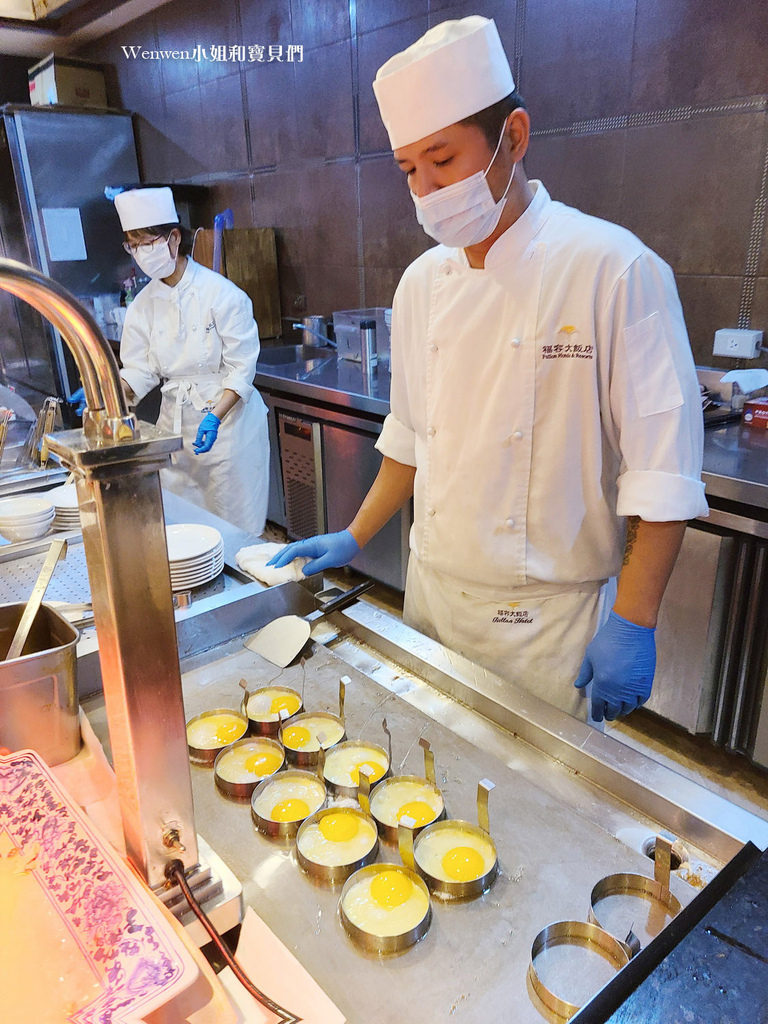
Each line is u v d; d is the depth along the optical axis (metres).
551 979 0.66
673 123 2.45
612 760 0.90
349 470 3.18
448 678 1.08
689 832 0.81
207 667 1.19
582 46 2.62
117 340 4.42
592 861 0.79
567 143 2.77
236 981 0.67
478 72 1.08
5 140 4.46
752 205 2.33
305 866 0.79
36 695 0.91
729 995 0.58
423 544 1.47
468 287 1.29
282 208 4.20
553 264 1.21
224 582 1.46
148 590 0.60
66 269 4.63
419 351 1.43
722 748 2.32
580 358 1.20
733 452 2.11
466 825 0.82
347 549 1.46
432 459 1.41
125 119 4.79
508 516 1.32
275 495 3.78
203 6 4.21
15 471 2.08
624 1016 0.57
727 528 2.00
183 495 3.24
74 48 5.28
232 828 0.86
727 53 2.27
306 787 0.91
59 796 0.74
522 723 0.98
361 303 3.92
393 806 0.86
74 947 0.62
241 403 3.08
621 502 1.19
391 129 1.17
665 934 0.64
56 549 1.10
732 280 2.44
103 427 0.55
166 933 0.61
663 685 2.24
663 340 1.15
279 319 4.46
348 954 0.70
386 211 3.60
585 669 1.27
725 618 2.08
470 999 0.65
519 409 1.26
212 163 4.58
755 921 0.64
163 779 0.66
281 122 4.00
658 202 2.56
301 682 1.12
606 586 1.40
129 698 0.62
